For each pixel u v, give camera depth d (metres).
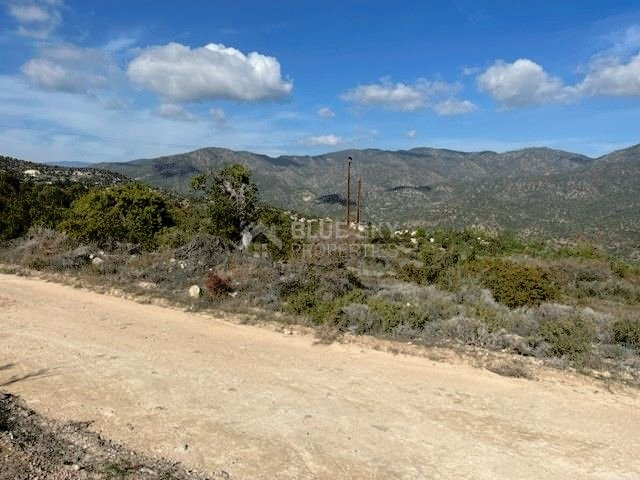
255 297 13.25
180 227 22.08
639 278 23.48
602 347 10.02
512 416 6.86
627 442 6.22
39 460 5.01
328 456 5.54
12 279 15.32
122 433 5.82
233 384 7.57
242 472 5.12
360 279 16.55
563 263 24.42
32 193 29.22
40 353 8.54
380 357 9.23
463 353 9.48
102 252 18.75
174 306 12.73
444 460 5.57
